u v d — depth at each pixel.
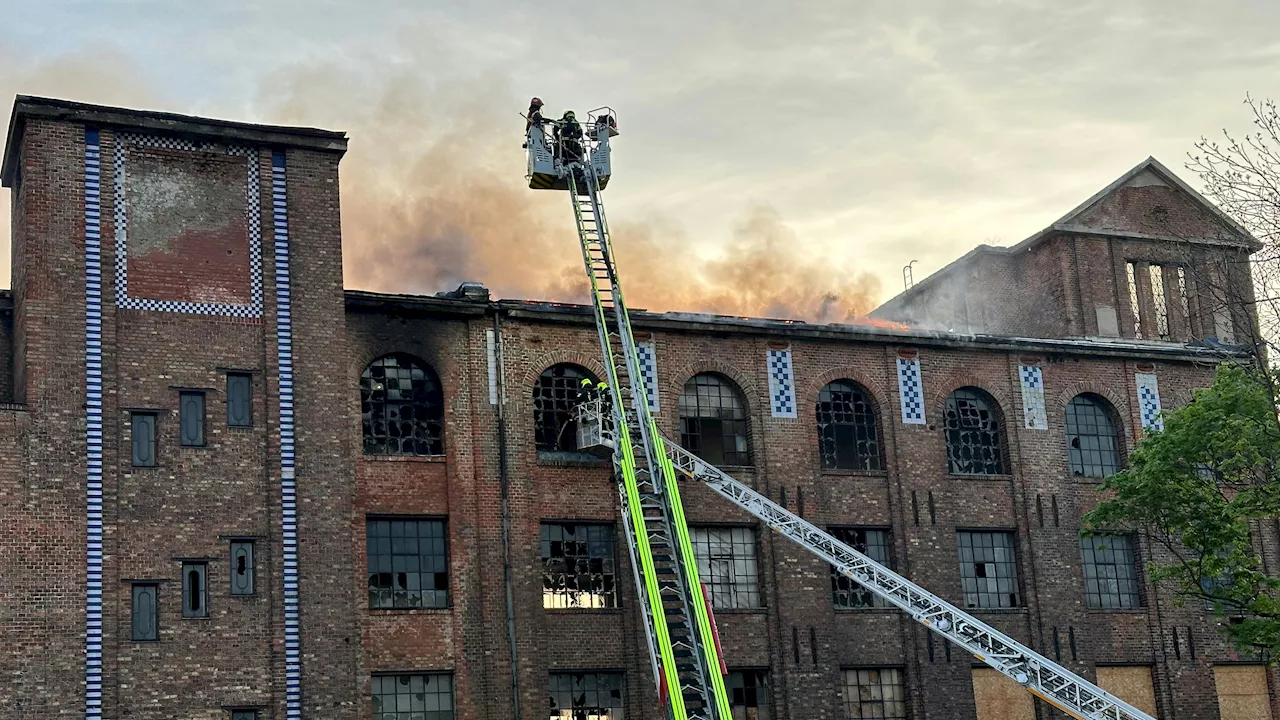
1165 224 49.84
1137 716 32.28
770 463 40.03
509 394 37.41
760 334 40.78
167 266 33.91
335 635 33.41
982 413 43.25
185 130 34.50
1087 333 47.94
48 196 33.06
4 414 31.66
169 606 32.19
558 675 36.59
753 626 38.69
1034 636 41.53
